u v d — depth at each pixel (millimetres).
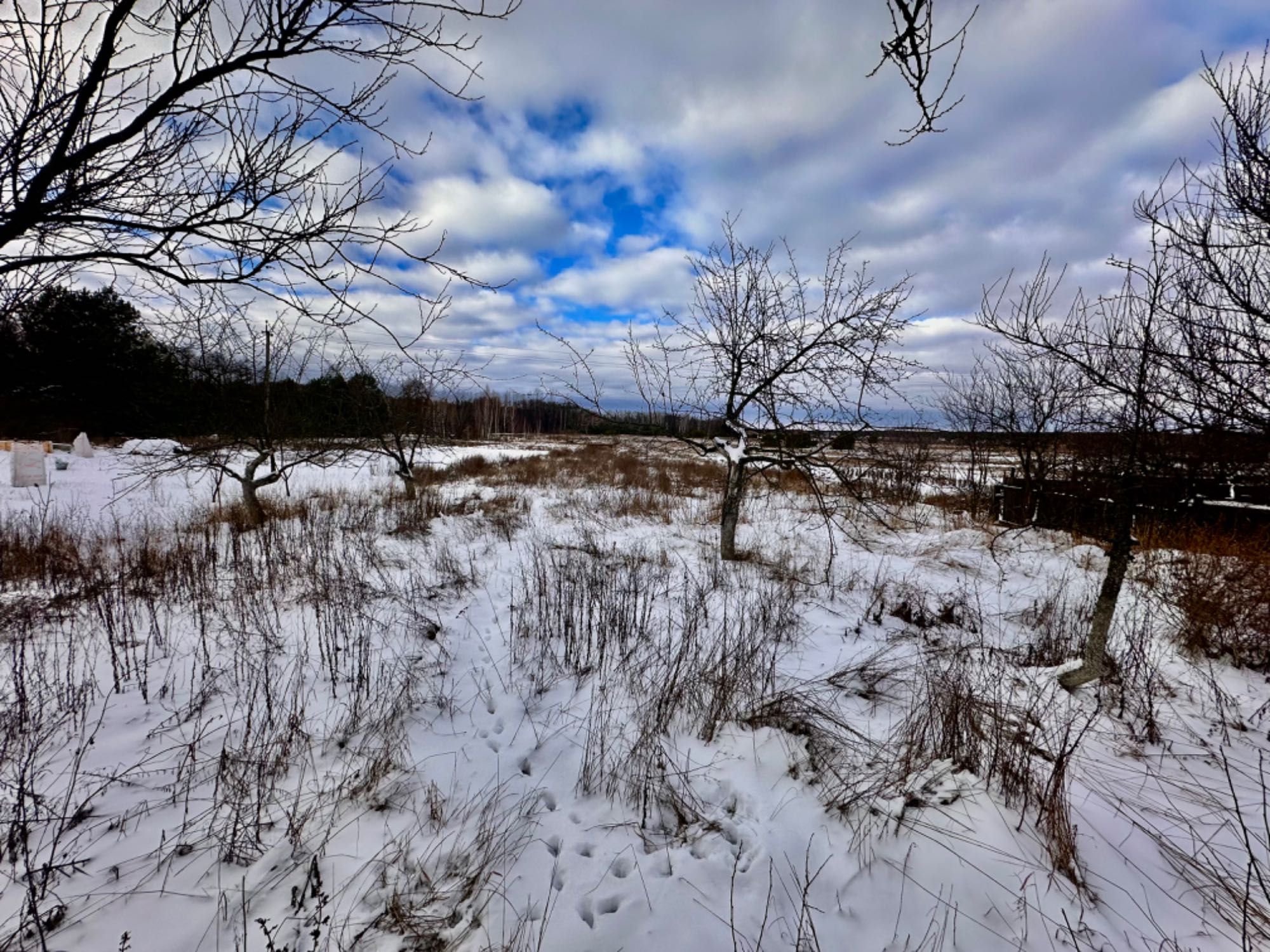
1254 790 2953
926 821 2637
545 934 2158
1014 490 9344
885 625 5371
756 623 4879
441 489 13430
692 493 13180
